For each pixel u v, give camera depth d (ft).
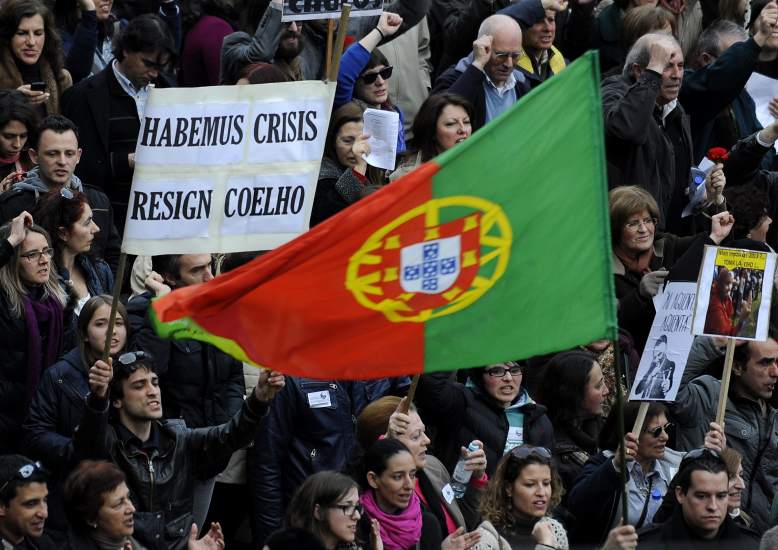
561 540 84.23
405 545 82.43
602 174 64.85
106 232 106.63
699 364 105.40
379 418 88.12
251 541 96.02
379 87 116.16
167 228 81.66
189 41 128.88
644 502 91.76
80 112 113.09
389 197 65.57
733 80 128.88
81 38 121.29
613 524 89.76
